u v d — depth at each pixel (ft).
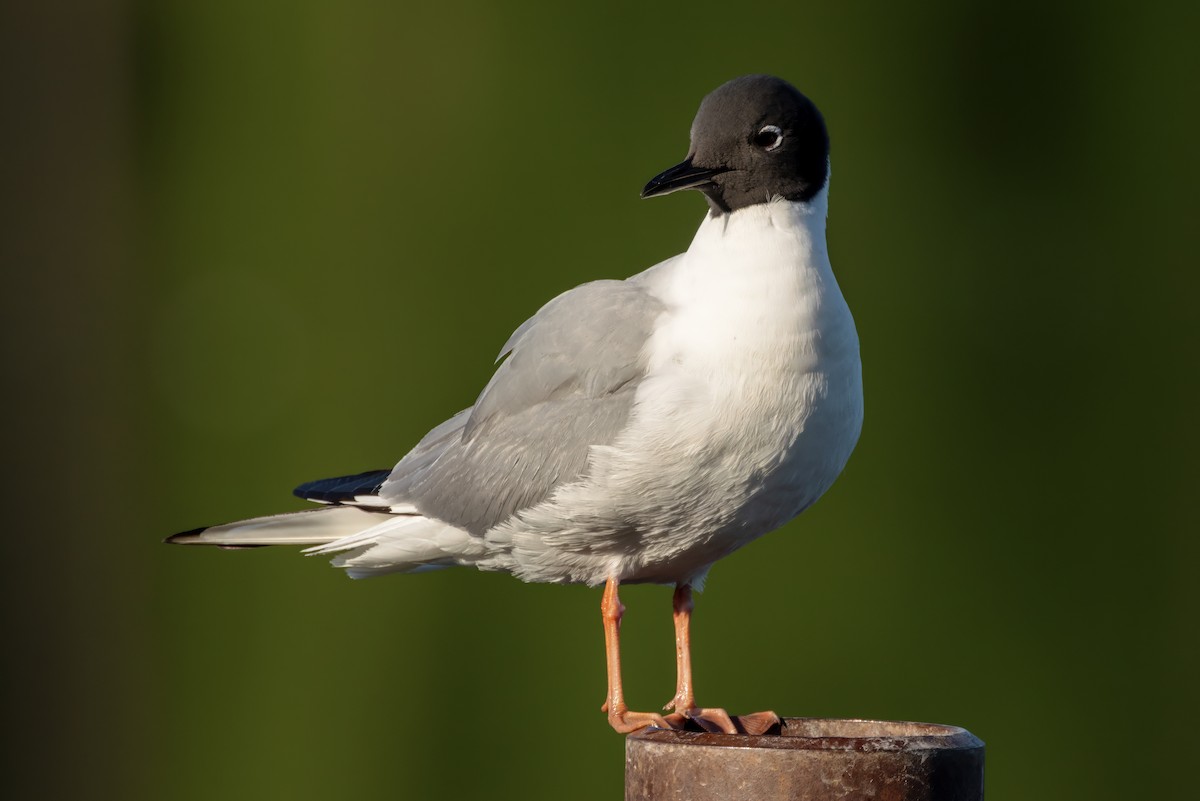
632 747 20.77
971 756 19.70
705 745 19.71
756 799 19.43
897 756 19.22
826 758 19.26
